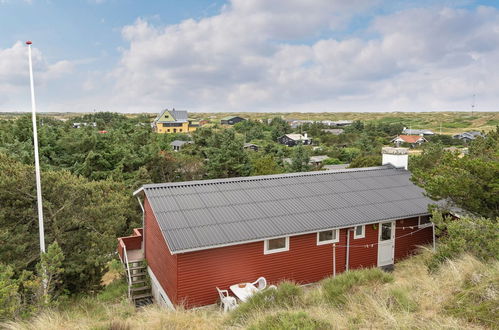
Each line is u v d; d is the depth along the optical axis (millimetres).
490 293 6285
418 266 12102
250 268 11922
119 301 13641
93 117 135375
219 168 36906
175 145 73500
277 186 14695
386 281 9062
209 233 11180
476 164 11680
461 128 156375
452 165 12820
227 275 11578
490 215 11930
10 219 13938
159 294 13164
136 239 16750
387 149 18578
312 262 13016
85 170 29906
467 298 6461
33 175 14023
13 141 29922
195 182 14000
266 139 99625
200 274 11195
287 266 12547
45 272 10586
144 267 14945
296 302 8391
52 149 31938
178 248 10352
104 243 14125
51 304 10492
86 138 31719
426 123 182875
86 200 15141
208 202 12797
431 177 13188
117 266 16859
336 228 12602
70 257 14195
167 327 8023
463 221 9828
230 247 11586
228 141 38000
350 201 14336
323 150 76688
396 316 6387
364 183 16047
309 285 12867
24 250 13383
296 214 12906
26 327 8469
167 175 35656
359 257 13945
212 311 10547
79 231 14773
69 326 8766
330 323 6434
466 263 8078
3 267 9961
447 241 9945
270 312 7637
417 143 98375
